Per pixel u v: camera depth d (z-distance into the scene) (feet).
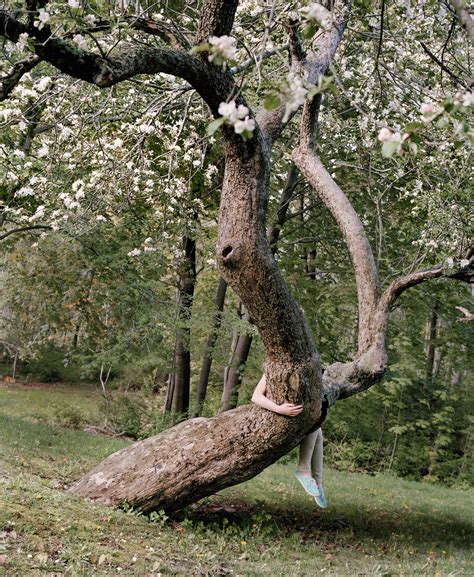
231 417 20.65
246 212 17.47
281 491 29.78
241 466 20.25
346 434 55.67
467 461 53.62
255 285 17.78
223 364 49.44
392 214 38.17
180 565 16.10
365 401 55.31
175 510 21.42
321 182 23.82
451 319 51.34
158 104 23.86
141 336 39.22
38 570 13.24
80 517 17.69
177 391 48.70
